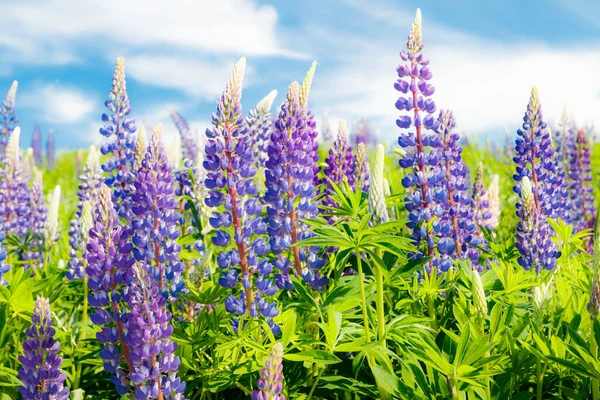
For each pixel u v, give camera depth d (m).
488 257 1.97
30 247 2.35
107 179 2.07
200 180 2.10
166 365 1.43
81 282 2.04
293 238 1.62
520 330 1.50
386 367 1.44
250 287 1.56
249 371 1.49
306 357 1.44
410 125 1.73
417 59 1.74
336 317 1.45
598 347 1.41
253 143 2.13
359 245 1.43
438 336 1.62
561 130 3.66
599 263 1.41
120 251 1.47
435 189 1.76
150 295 1.43
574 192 2.95
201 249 1.92
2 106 2.70
